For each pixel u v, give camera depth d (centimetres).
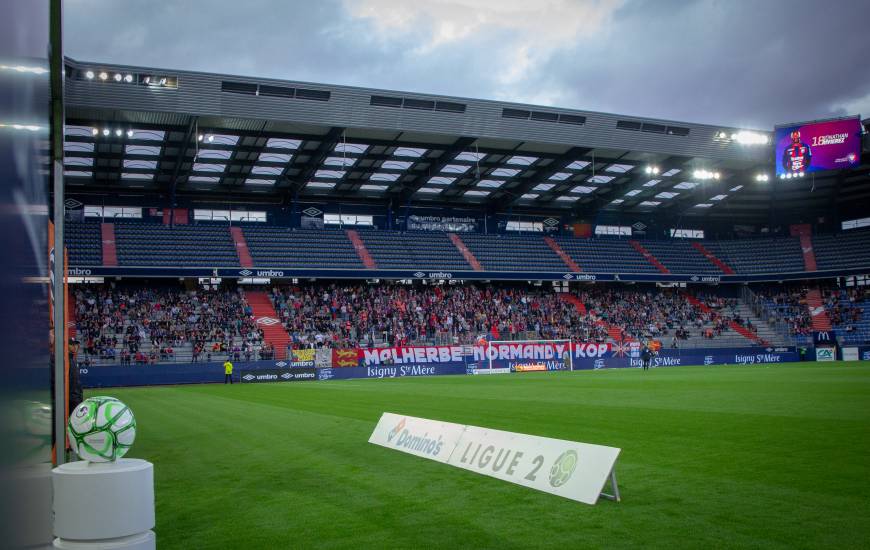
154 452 1177
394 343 4741
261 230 5112
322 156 4284
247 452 1141
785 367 4078
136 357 4078
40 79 279
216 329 4469
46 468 265
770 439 1062
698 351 5266
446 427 1020
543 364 4916
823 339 5447
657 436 1142
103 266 4300
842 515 606
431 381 3584
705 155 4675
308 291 5081
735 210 6356
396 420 1184
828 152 4622
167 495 799
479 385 3005
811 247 6012
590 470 701
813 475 781
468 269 5278
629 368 4816
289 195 5191
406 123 3916
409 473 889
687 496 696
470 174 4966
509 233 5984
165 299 4616
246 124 3741
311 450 1134
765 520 595
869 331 5391
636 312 5741
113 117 3512
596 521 611
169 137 3866
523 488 769
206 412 1950
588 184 5356
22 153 226
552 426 1337
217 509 716
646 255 6025
